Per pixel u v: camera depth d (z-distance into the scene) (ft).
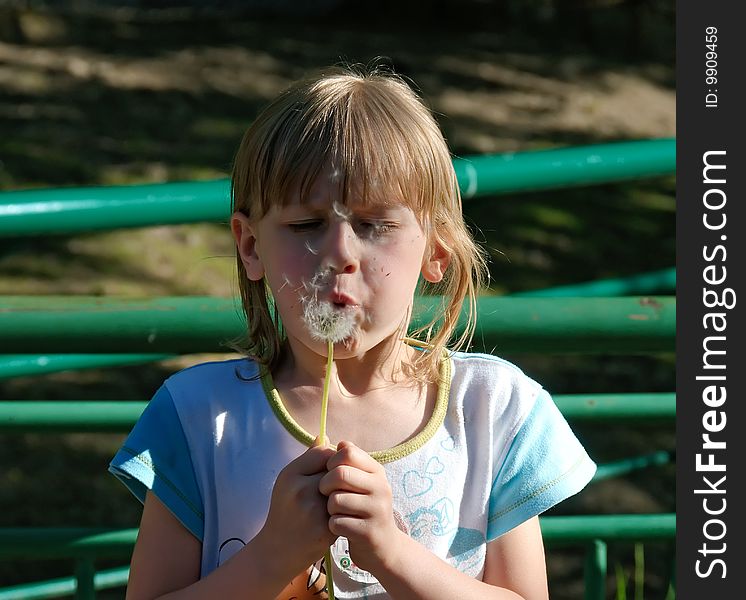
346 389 7.88
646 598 20.63
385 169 7.22
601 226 37.40
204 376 8.05
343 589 7.58
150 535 7.79
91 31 52.39
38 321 8.04
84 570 10.03
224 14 58.03
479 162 11.34
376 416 7.79
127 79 45.98
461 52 53.11
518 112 46.11
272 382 7.93
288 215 7.27
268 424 7.78
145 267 31.76
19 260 31.53
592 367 30.01
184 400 7.91
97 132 40.16
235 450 7.76
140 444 7.79
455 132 43.01
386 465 7.63
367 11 58.18
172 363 28.58
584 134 44.55
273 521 7.07
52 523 22.48
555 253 35.12
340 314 7.11
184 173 37.37
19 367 10.96
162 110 43.01
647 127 46.26
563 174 11.58
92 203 9.66
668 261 35.37
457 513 7.72
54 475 24.27
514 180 11.44
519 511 7.76
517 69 51.37
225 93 45.55
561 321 8.31
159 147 39.42
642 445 26.71
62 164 37.14
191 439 7.82
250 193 7.59
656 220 38.32
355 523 6.84
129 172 37.14
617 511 23.81
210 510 7.74
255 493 7.66
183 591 7.31
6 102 42.22
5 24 50.19
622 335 8.36
